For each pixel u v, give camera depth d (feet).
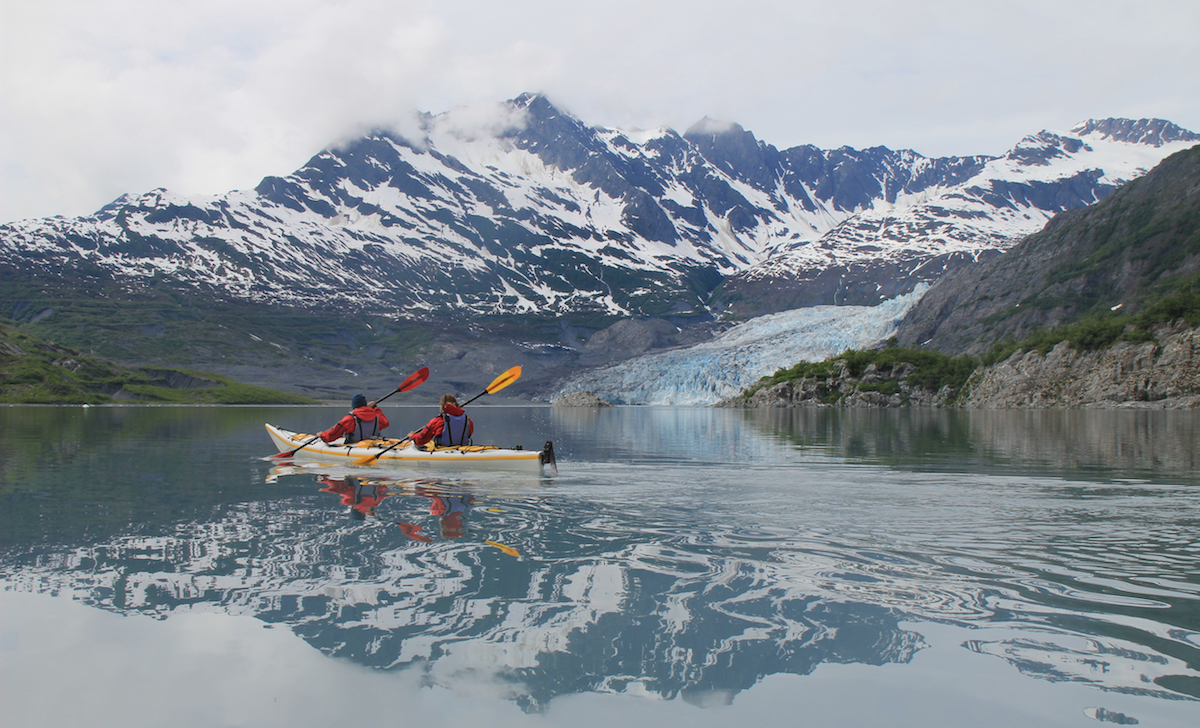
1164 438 85.71
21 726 11.87
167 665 14.34
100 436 88.12
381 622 16.65
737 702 12.55
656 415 225.15
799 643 15.28
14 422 130.41
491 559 22.53
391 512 31.09
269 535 26.20
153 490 38.40
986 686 13.17
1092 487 40.19
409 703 12.66
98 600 18.40
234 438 84.53
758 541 25.14
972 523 28.63
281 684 13.47
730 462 55.88
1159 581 19.80
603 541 24.97
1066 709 12.20
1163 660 14.28
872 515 30.42
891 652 14.75
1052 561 22.13
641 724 11.82
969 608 17.62
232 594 18.90
